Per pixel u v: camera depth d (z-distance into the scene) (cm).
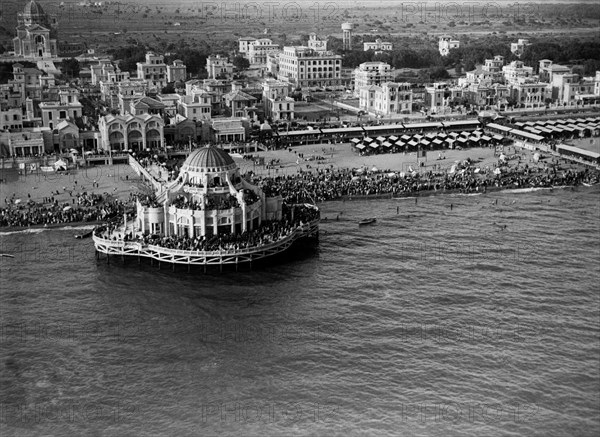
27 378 14362
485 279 18775
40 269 19788
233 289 18600
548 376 14138
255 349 15400
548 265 19725
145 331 16262
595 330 15888
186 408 13388
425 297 17750
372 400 13538
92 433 12731
